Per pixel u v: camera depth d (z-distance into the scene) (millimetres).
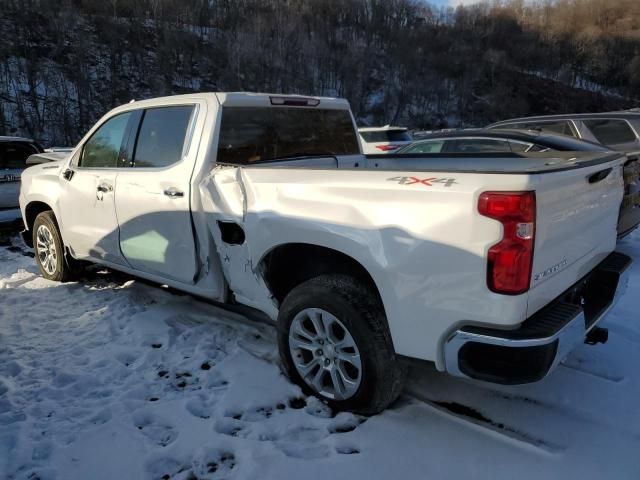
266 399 2959
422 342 2445
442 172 2379
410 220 2385
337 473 2369
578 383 3072
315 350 2879
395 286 2451
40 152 7797
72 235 4684
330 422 2744
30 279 5293
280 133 3871
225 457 2516
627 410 2801
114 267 4406
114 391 3094
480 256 2205
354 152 4492
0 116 30016
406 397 2975
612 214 3045
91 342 3744
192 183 3424
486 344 2264
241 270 3252
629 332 3713
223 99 3518
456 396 2984
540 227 2209
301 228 2775
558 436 2605
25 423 2762
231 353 3510
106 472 2410
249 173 3104
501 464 2412
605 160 2848
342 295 2670
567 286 2570
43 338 3834
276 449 2533
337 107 4316
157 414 2844
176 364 3391
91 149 4477
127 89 37562
